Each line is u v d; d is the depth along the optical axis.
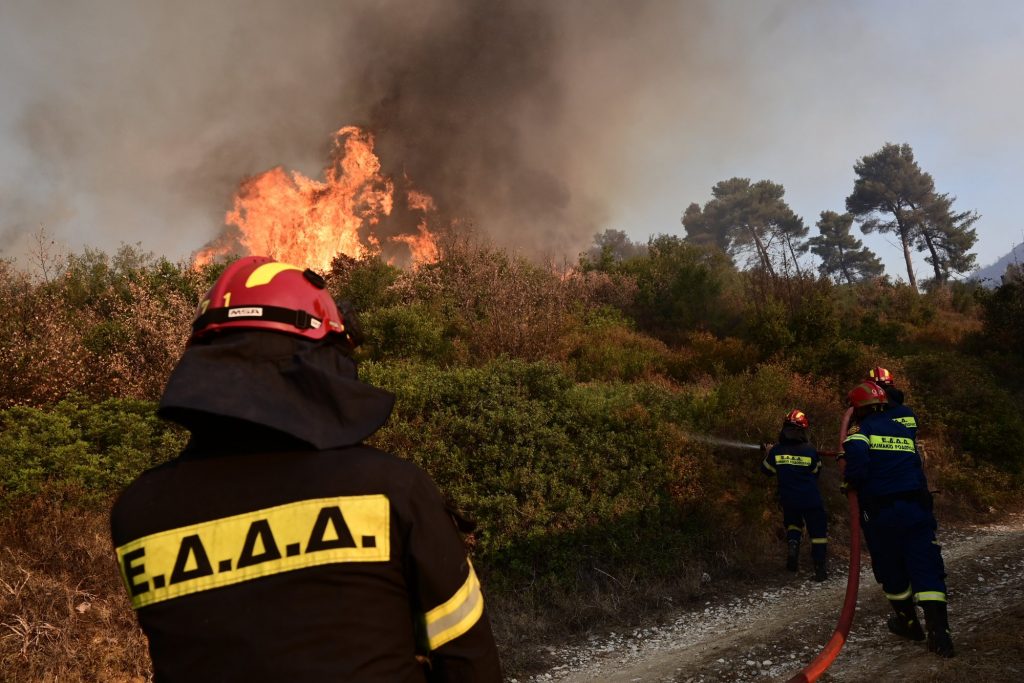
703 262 22.77
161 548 1.14
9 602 4.81
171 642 1.10
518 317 13.80
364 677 1.08
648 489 7.69
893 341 17.67
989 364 16.52
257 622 1.08
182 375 1.17
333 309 1.37
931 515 4.88
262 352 1.23
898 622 5.02
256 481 1.16
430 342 12.41
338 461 1.17
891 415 5.11
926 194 87.44
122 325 9.70
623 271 22.00
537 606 6.47
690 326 18.58
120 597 5.25
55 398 7.75
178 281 15.02
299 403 1.20
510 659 5.67
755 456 9.05
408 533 1.17
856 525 4.35
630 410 8.40
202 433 1.24
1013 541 8.20
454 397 8.02
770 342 14.57
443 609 1.18
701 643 5.70
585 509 7.18
